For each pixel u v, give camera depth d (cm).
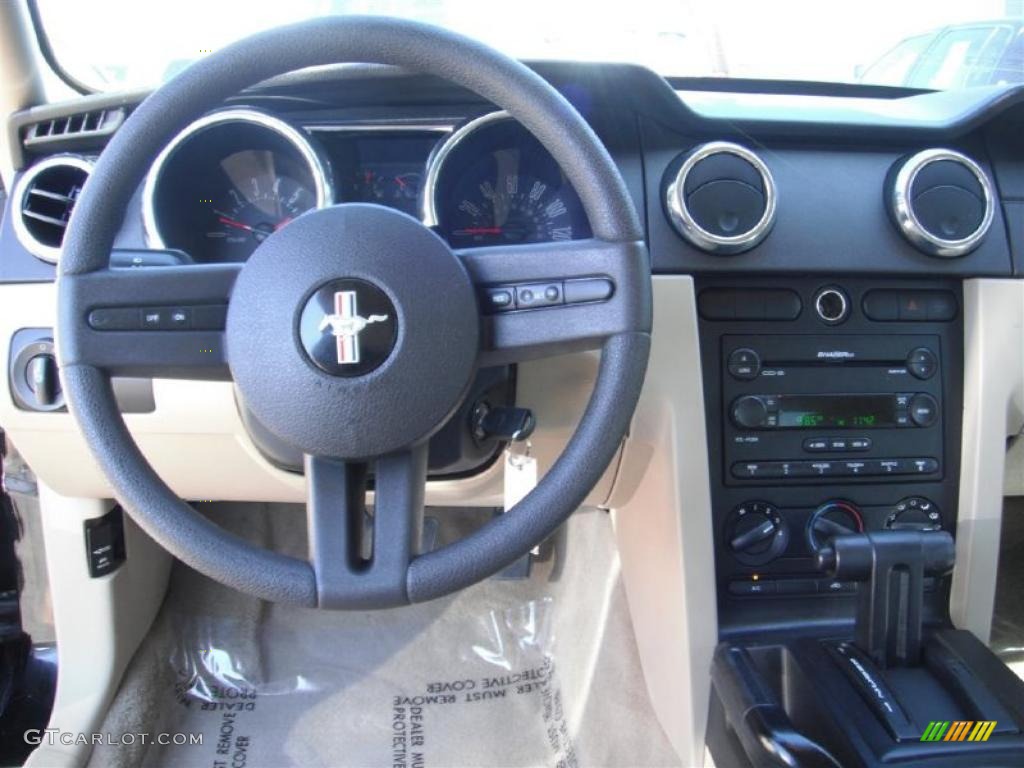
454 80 85
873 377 129
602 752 151
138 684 162
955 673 111
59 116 122
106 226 83
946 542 112
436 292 81
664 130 124
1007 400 130
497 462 128
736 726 113
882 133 124
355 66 114
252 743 160
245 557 80
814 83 151
